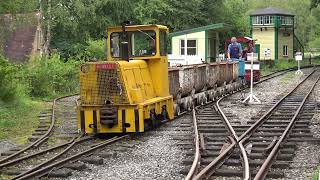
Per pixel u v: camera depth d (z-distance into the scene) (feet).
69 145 41.19
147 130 48.57
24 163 35.24
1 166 33.19
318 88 95.50
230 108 65.92
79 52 135.23
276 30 204.95
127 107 45.55
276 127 48.62
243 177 29.04
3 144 43.24
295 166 32.50
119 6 150.92
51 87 90.33
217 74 79.46
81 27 143.23
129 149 39.70
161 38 51.24
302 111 60.23
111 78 45.47
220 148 37.55
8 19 106.93
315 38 316.60
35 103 75.36
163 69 51.57
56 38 143.54
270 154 33.50
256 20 208.03
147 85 49.83
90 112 46.32
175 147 39.65
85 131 46.55
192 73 65.46
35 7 117.60
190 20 164.76
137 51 50.75
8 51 131.44
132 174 31.30
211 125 49.57
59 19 133.28
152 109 48.37
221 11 178.40
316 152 36.88
